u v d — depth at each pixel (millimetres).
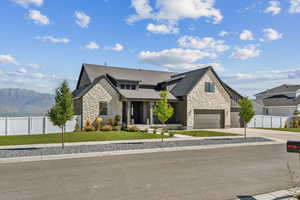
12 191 5629
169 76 32031
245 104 17484
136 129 21125
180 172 7629
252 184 6379
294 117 35062
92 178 6812
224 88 28062
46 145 12930
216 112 27578
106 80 23031
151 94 26141
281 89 45250
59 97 11898
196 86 26000
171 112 16109
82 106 21641
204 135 19391
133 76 28469
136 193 5531
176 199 5152
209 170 7957
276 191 5793
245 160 9797
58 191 5645
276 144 15492
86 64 27703
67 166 8375
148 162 9195
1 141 14391
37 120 19297
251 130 26156
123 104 25281
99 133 18906
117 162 9156
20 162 9039
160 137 17406
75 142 14320
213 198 5250
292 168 8367
